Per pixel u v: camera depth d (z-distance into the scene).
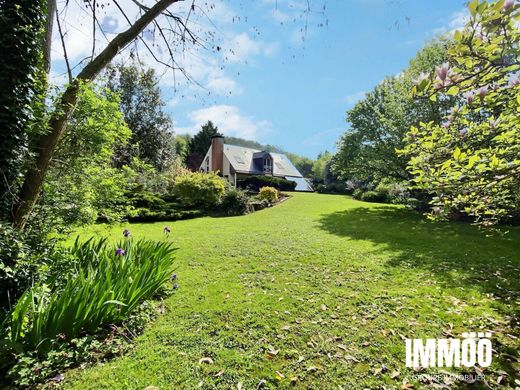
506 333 3.00
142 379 2.29
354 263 5.39
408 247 6.65
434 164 2.87
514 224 9.66
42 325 2.46
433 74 2.14
